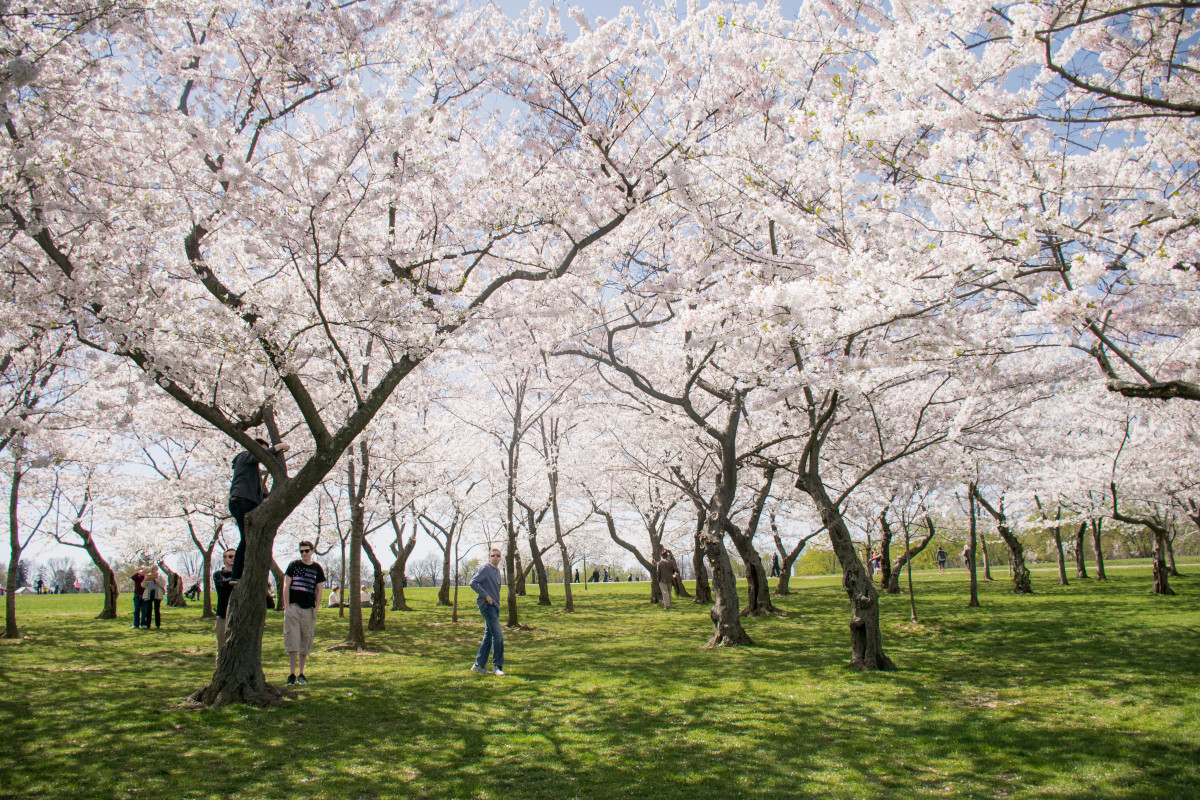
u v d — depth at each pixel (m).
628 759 5.46
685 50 7.94
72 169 6.23
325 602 27.30
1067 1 4.25
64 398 12.51
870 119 5.52
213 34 7.21
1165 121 5.31
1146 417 15.34
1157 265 4.50
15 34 5.20
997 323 6.43
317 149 7.62
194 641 13.42
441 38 8.05
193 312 7.10
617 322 12.02
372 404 7.65
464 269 9.78
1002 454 14.70
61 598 30.52
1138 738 5.62
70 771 5.14
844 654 10.48
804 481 9.73
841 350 8.81
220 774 5.09
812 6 6.91
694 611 19.83
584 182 8.82
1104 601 17.64
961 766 5.15
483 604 9.55
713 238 8.31
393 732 6.25
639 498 25.20
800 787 4.78
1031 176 5.03
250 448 7.41
